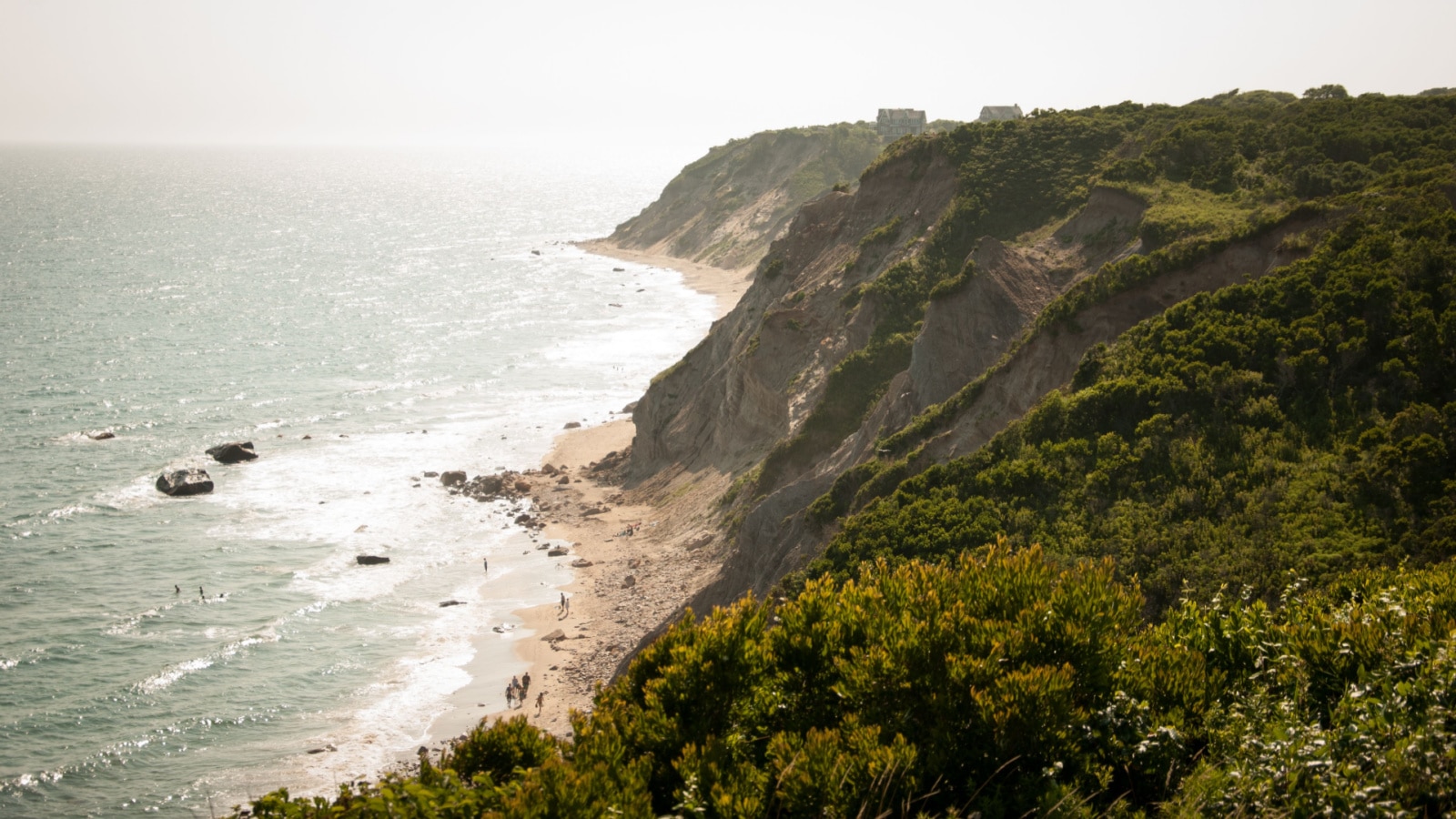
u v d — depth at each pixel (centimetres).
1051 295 5553
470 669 5066
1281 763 1273
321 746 4431
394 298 15488
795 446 5981
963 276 5481
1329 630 1574
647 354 11931
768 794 1375
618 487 7550
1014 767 1383
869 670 1469
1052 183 6606
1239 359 3844
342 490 7538
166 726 4588
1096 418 3934
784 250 8000
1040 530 3528
